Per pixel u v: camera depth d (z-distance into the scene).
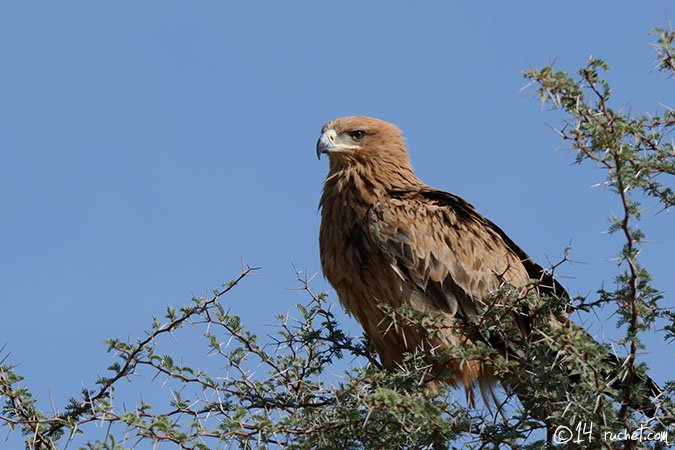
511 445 11.09
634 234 9.88
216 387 11.73
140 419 9.95
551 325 9.98
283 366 12.62
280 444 11.05
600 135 9.62
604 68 9.73
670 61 10.27
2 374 10.89
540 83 9.76
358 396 10.85
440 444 10.86
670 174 10.82
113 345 11.43
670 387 11.15
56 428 10.98
